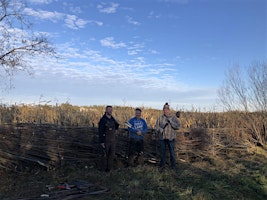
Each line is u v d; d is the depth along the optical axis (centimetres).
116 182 498
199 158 745
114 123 589
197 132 761
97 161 602
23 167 527
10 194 420
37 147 534
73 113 756
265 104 968
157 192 457
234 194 503
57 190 441
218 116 982
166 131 627
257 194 527
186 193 464
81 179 505
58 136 562
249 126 920
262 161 745
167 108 636
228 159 754
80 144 588
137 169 570
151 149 679
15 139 516
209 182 535
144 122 635
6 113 689
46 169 544
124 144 648
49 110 757
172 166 624
